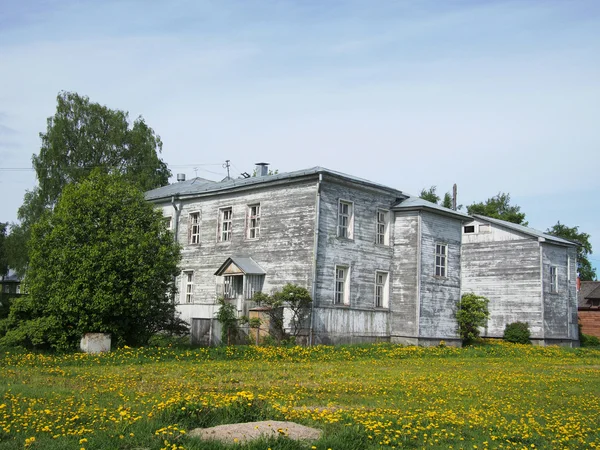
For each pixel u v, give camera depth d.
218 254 32.59
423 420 10.59
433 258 31.88
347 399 12.89
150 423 8.90
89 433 8.57
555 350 33.00
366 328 29.95
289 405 11.41
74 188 23.72
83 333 21.81
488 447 9.04
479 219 41.34
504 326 39.28
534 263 38.53
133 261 22.14
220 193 32.88
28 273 22.80
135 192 24.03
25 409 10.22
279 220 29.62
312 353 23.91
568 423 10.98
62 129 47.72
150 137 51.50
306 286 27.80
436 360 25.25
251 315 27.61
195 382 14.74
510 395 14.62
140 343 23.45
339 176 28.75
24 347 21.89
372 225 31.05
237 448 7.80
